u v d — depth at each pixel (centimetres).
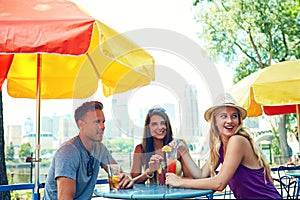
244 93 414
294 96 385
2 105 542
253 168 245
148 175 241
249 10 1388
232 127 250
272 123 1431
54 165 252
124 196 203
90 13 247
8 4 238
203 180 230
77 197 250
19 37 209
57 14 227
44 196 258
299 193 539
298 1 1308
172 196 200
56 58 355
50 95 367
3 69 350
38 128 311
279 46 1399
